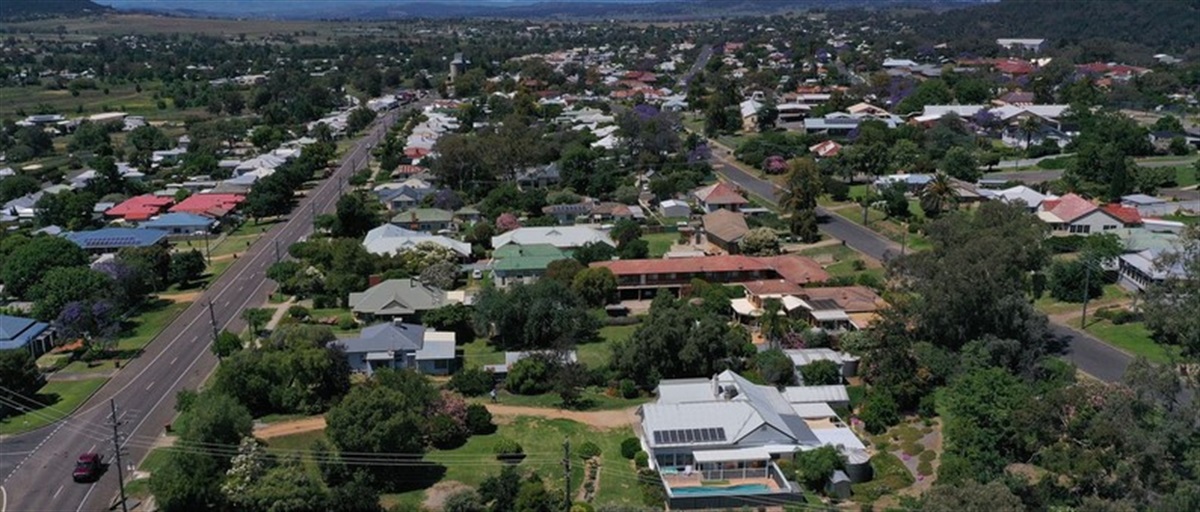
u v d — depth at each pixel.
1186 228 89.00
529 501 58.97
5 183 156.75
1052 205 120.25
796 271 103.25
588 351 89.50
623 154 172.88
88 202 139.88
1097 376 77.38
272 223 142.62
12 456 68.38
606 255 112.62
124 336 94.06
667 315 82.75
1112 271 99.19
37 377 80.00
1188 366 69.81
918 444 68.69
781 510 60.69
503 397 79.69
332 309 101.50
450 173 157.38
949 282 79.25
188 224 134.62
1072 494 58.12
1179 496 49.19
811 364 79.19
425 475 65.19
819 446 66.12
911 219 125.00
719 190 137.62
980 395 65.25
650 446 65.44
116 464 65.56
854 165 150.75
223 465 62.03
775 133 190.00
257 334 91.94
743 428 66.38
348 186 166.88
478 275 112.38
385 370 77.81
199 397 71.38
